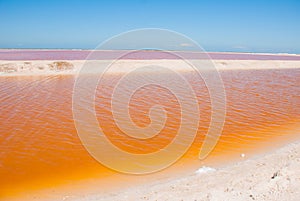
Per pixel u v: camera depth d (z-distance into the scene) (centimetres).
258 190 443
